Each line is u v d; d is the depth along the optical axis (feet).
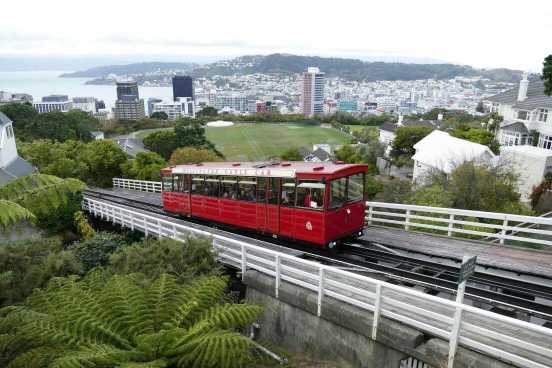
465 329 21.74
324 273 28.09
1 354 22.36
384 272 33.86
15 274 36.73
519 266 35.19
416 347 23.36
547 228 60.39
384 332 24.52
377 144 208.13
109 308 23.39
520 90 162.61
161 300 24.73
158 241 39.99
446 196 64.18
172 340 21.54
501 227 41.24
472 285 32.12
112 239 53.11
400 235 46.03
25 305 28.32
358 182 40.81
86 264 46.06
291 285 31.27
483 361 20.85
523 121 156.15
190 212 57.67
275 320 32.35
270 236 48.34
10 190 27.50
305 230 39.40
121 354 19.79
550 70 66.59
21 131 203.00
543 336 23.71
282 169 41.45
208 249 37.40
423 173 114.01
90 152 149.59
